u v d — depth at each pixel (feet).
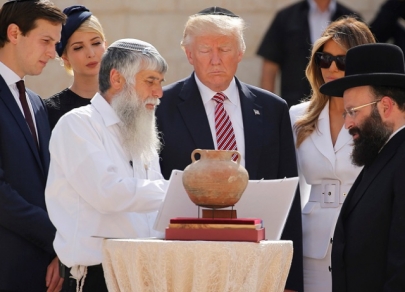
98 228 46.19
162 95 50.16
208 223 41.29
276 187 45.16
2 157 51.24
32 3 53.06
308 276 53.21
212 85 52.47
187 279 40.88
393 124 45.88
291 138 53.98
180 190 44.04
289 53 71.77
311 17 71.67
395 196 43.96
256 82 76.48
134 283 41.73
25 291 51.24
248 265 40.78
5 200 50.31
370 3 74.95
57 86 78.64
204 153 42.52
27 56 52.90
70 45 59.31
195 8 78.33
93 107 48.06
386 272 43.88
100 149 46.68
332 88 47.01
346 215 46.52
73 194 46.60
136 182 45.70
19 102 53.31
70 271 47.11
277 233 45.85
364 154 45.88
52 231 50.72
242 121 53.01
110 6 78.43
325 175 53.36
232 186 41.83
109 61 48.37
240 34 52.75
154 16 78.54
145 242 41.09
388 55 47.09
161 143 51.85
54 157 47.11
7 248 51.08
